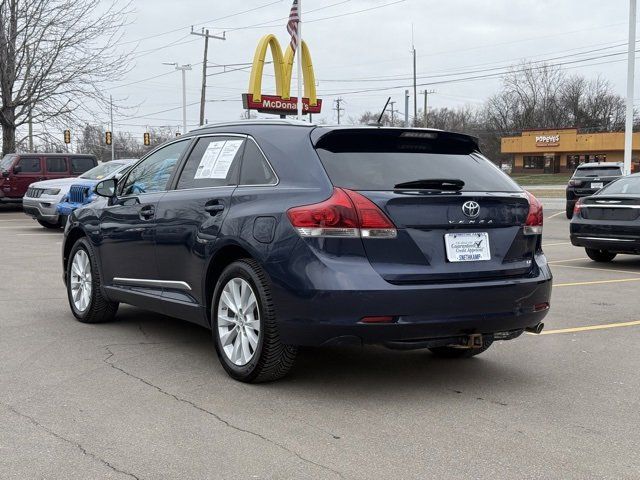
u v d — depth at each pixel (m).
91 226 6.63
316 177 4.52
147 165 6.29
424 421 4.17
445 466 3.51
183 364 5.33
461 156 5.07
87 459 3.54
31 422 4.05
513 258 4.82
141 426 4.01
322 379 5.02
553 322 7.17
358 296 4.21
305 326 4.36
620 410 4.43
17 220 21.52
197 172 5.57
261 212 4.66
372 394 4.69
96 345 5.89
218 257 5.07
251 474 3.39
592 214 11.39
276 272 4.48
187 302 5.41
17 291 8.53
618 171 22.36
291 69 40.34
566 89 104.56
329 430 3.99
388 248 4.35
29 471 3.40
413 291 4.28
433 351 5.84
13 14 30.11
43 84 30.86
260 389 4.75
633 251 11.09
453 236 4.54
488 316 4.53
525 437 3.94
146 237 5.81
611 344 6.23
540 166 83.69
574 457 3.66
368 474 3.40
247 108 39.19
